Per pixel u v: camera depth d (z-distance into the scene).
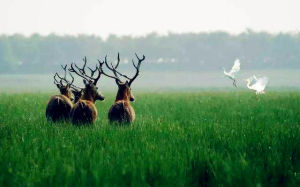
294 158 36.00
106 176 29.67
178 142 42.72
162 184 29.20
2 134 47.72
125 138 44.47
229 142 42.09
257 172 31.11
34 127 52.59
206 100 115.56
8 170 30.56
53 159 34.56
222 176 30.42
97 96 57.06
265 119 66.06
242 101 109.44
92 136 45.44
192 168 32.72
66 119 56.84
